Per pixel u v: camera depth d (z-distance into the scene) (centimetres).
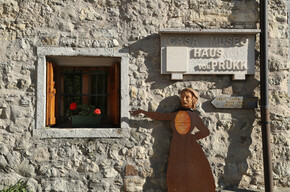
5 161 311
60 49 316
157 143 322
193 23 330
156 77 325
